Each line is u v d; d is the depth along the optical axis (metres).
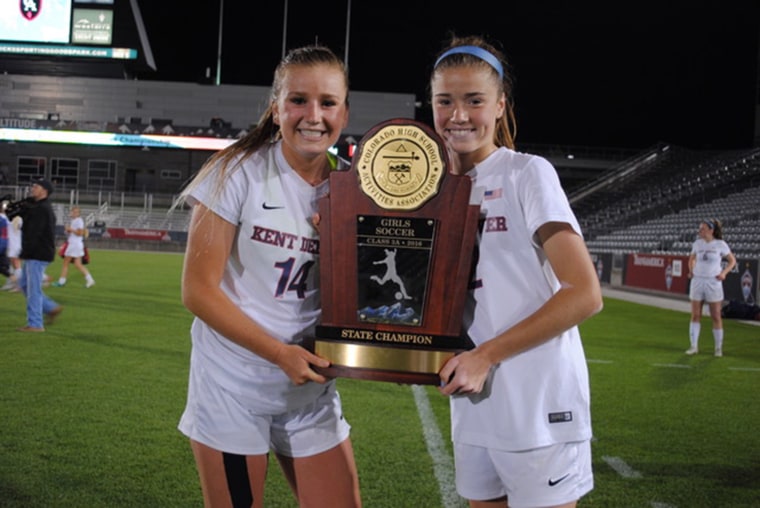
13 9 34.34
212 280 1.82
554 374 1.81
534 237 1.81
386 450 3.92
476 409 1.86
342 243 1.78
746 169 26.56
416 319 1.77
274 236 1.89
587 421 1.87
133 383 5.35
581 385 1.86
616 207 30.12
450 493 3.27
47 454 3.65
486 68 1.84
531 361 1.80
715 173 28.02
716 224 7.92
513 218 1.82
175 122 36.72
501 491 1.92
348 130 36.47
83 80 36.38
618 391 5.82
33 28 34.56
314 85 1.80
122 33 35.03
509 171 1.84
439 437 4.18
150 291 12.26
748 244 17.89
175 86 36.69
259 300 1.93
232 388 1.93
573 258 1.71
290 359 1.75
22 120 34.47
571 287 1.68
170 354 6.61
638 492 3.41
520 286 1.81
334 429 2.08
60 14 34.69
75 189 36.41
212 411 1.94
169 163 36.72
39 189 7.54
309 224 1.91
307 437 2.05
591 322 11.02
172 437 4.00
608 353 7.91
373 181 1.77
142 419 4.35
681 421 4.82
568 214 1.75
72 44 34.88
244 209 1.88
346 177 1.77
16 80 36.28
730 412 5.10
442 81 1.86
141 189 36.84
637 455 4.00
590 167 36.00
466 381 1.65
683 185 28.64
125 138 34.53
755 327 11.09
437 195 1.75
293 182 1.90
